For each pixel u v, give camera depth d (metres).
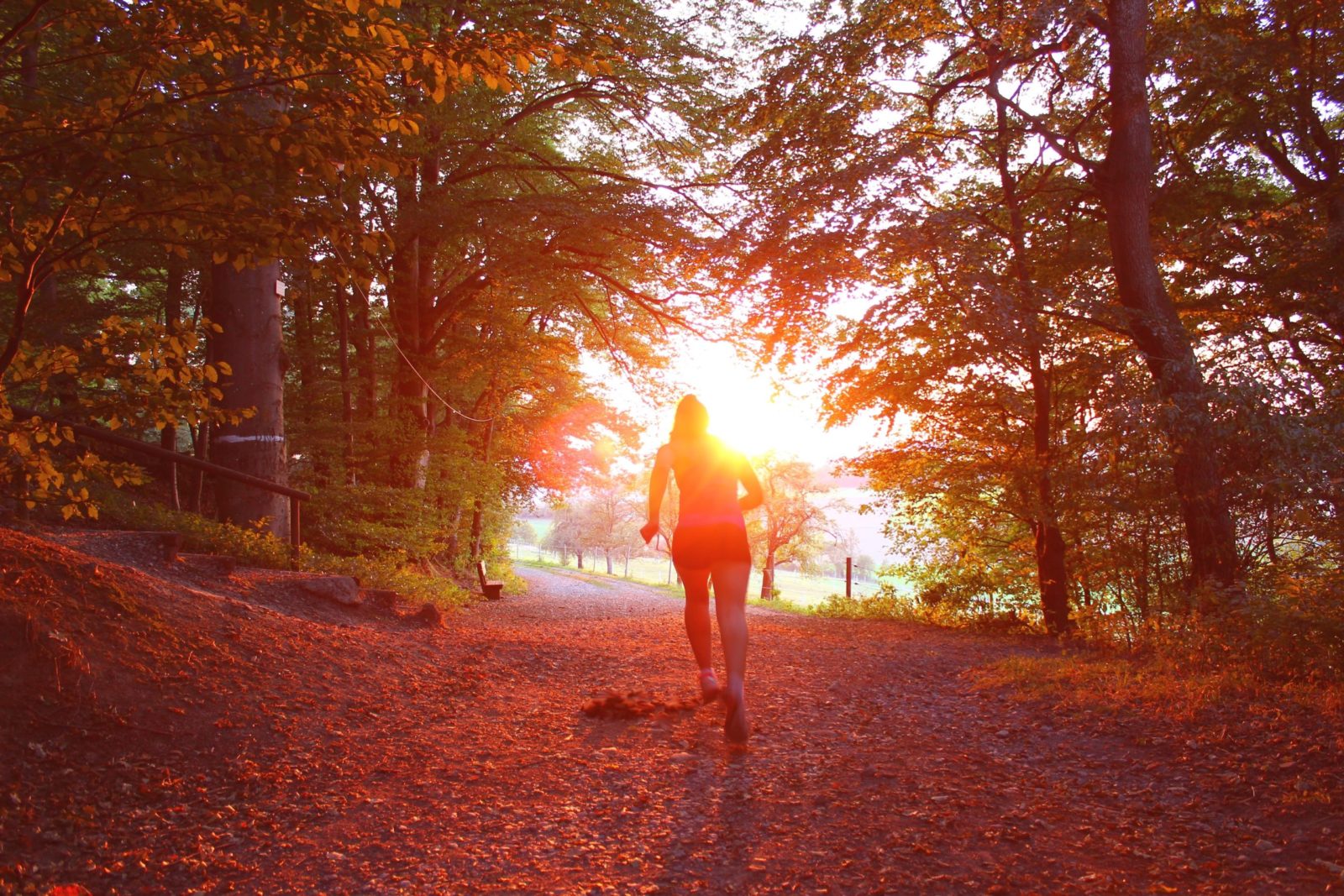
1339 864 2.90
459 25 11.25
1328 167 12.32
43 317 13.82
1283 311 11.87
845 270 10.66
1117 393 8.82
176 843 3.47
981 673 6.75
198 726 4.52
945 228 9.94
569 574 46.50
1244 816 3.40
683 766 4.35
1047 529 12.74
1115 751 4.37
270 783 4.11
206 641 5.34
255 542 9.36
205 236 4.82
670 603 21.61
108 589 5.25
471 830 3.62
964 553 15.66
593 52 5.38
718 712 5.48
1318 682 5.33
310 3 4.59
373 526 15.32
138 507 9.47
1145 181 10.12
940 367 12.81
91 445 7.78
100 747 4.12
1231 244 11.91
